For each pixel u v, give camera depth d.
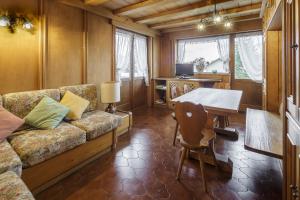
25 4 2.71
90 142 2.45
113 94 3.46
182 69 5.63
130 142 3.13
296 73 1.12
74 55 3.46
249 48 4.82
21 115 2.35
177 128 3.01
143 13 4.30
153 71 5.95
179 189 1.93
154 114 4.96
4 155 1.62
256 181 2.06
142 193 1.88
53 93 2.75
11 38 2.61
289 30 1.31
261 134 2.13
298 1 1.03
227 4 3.68
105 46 4.12
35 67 2.88
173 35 5.91
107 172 2.25
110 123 2.71
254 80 4.80
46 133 2.12
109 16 4.05
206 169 2.30
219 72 5.37
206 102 2.47
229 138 3.25
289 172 1.38
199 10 4.04
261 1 3.52
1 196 1.17
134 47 5.26
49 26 3.02
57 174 2.05
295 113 1.17
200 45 5.64
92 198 1.81
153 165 2.40
